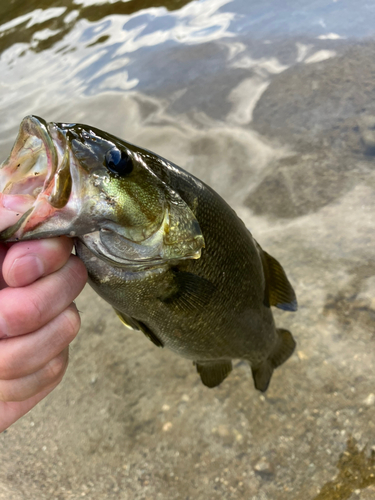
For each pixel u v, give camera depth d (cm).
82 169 17
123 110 80
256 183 58
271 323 30
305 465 32
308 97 69
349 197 51
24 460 37
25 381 17
